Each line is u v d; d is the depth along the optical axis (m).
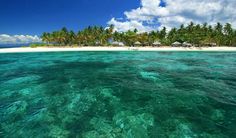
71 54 44.78
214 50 62.94
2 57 36.50
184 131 6.99
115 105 9.65
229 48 68.62
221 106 9.44
